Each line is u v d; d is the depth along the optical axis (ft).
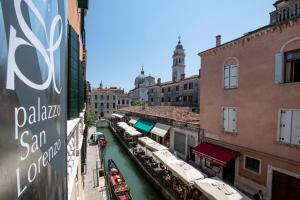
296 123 35.99
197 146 58.70
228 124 51.06
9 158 4.46
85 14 59.72
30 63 5.38
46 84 6.50
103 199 45.88
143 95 286.66
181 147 72.69
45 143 6.45
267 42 40.75
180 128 72.49
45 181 6.46
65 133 8.96
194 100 137.49
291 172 36.68
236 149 48.32
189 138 68.03
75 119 19.63
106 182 54.95
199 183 38.68
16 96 4.71
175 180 51.96
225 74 51.83
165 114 93.86
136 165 77.51
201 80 60.80
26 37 5.16
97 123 213.25
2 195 4.24
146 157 74.23
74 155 19.62
